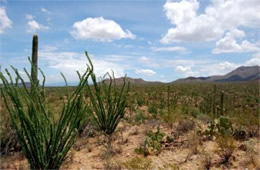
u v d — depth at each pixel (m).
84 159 6.42
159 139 7.30
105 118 7.68
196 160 6.14
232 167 5.82
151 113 14.19
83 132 8.55
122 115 7.78
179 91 40.50
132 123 10.86
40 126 4.85
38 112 5.13
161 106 16.42
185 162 6.07
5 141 6.61
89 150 7.09
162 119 10.84
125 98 7.79
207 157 6.07
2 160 5.97
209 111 15.82
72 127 5.25
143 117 11.90
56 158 5.10
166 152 6.80
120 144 7.63
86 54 7.09
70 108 5.13
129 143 7.71
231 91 44.84
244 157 6.27
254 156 6.20
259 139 7.74
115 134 8.54
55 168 5.14
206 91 40.97
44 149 5.19
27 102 4.92
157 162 6.14
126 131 9.26
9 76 4.75
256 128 8.34
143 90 41.25
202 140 7.64
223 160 6.15
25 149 4.89
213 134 7.92
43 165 4.96
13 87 4.72
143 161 5.89
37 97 4.92
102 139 8.16
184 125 8.93
